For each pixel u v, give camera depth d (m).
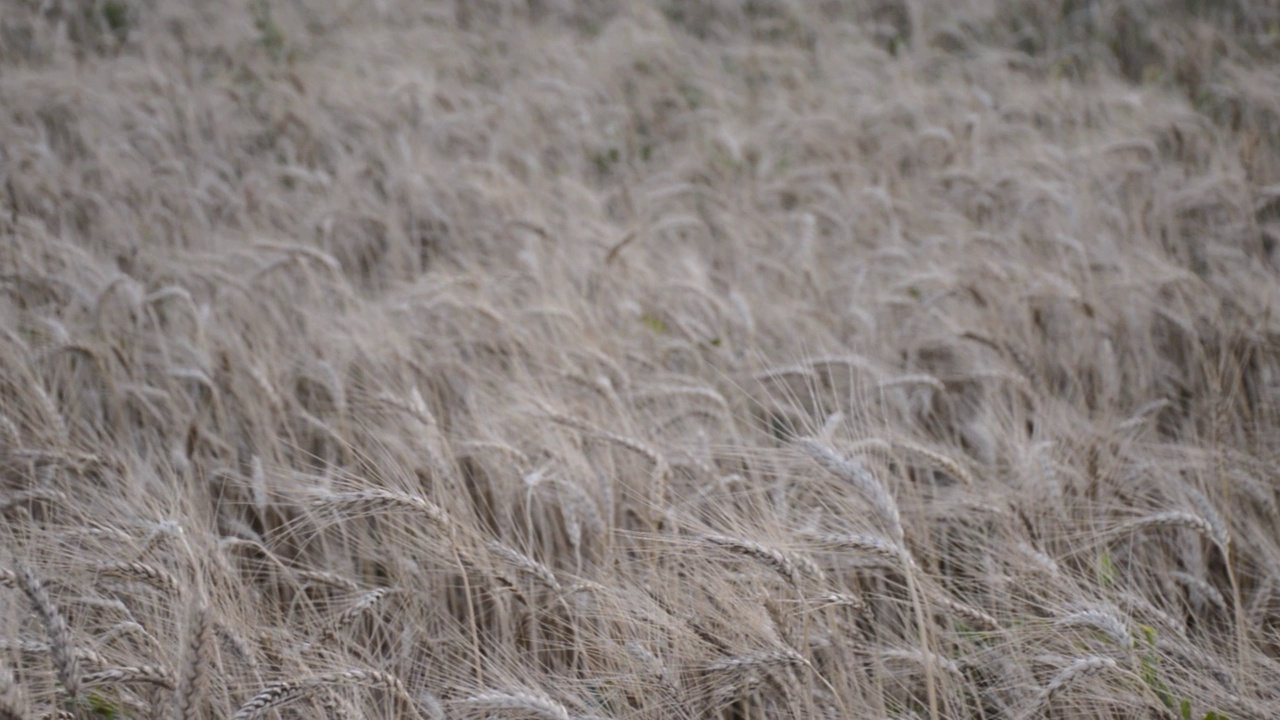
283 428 3.73
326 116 7.05
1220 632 2.65
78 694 1.88
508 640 2.58
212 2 9.75
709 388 3.49
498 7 10.18
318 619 2.57
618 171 6.62
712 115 7.15
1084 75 7.84
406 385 3.64
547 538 2.96
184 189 5.76
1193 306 4.04
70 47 8.53
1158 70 7.49
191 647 1.88
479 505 3.30
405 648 2.53
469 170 5.97
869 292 4.49
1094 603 2.31
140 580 2.20
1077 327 4.03
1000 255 4.65
